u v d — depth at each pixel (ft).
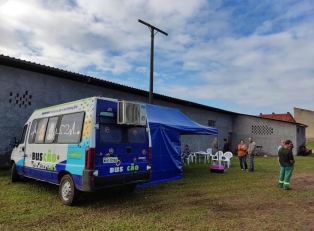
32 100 37.06
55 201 20.17
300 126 86.22
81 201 20.34
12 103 35.04
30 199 20.52
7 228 14.53
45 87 38.68
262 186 27.94
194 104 67.87
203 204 20.31
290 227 15.55
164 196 22.72
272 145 82.84
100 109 18.88
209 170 40.37
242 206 19.97
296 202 21.47
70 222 15.67
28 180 27.94
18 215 16.72
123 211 18.10
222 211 18.54
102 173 18.08
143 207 19.17
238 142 88.89
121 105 19.66
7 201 19.80
